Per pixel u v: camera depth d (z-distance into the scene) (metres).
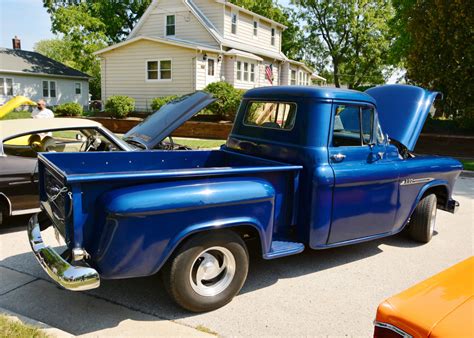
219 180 3.61
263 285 4.22
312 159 4.20
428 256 5.19
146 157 4.85
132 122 20.53
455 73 14.40
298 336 3.33
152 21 27.27
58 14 32.44
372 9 40.81
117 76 25.86
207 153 5.23
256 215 3.67
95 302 3.75
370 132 4.69
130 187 3.27
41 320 3.43
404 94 5.78
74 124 6.00
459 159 13.88
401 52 24.52
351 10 41.00
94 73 43.06
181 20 26.14
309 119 4.29
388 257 5.12
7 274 4.30
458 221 6.93
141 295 3.90
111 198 3.11
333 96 4.30
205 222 3.40
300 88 4.48
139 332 3.28
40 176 4.16
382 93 5.98
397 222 5.05
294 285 4.24
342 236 4.45
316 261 4.91
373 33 41.50
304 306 3.81
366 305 3.87
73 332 3.26
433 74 14.80
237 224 3.56
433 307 2.12
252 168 3.81
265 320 3.54
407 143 5.47
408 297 2.25
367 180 4.48
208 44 25.42
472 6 13.62
